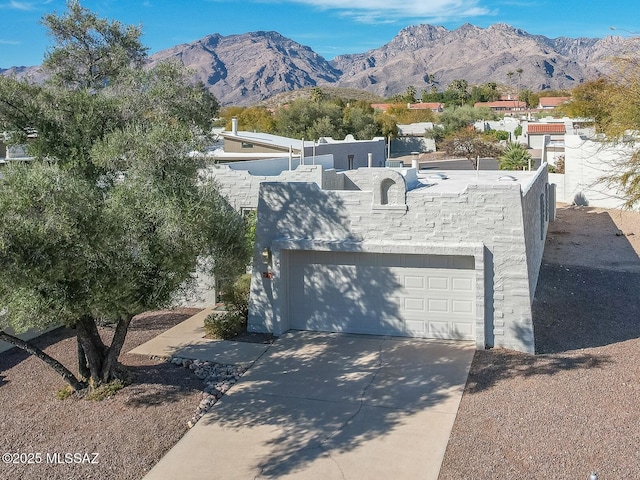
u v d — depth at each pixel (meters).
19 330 9.90
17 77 11.70
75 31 12.82
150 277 10.61
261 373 12.69
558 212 35.16
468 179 22.72
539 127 65.19
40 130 11.45
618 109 15.44
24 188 8.56
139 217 10.11
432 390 11.55
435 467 8.95
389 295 14.59
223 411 11.05
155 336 15.27
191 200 10.64
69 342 15.11
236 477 8.98
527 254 13.97
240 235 13.09
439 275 14.18
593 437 9.41
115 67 12.98
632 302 16.95
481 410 10.58
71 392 11.76
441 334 14.33
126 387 12.00
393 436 9.91
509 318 13.44
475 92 155.00
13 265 8.65
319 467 9.12
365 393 11.58
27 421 10.76
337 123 69.94
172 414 10.94
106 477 9.07
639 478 8.32
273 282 14.92
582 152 36.88
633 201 16.02
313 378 12.35
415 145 78.75
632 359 12.40
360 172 22.08
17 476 9.10
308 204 14.73
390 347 13.90
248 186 18.09
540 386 11.34
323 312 15.13
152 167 10.48
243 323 15.48
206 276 17.70
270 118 72.06
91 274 9.58
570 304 16.75
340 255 14.80
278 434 10.18
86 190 9.69
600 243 25.83
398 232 14.12
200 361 13.33
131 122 11.66
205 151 11.89
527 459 8.94
